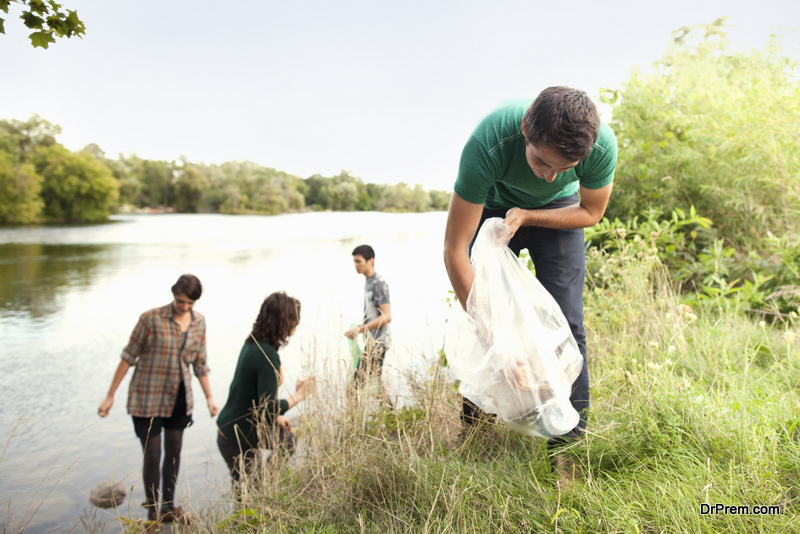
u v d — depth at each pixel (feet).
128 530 8.16
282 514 6.52
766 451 5.17
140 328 10.31
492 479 5.86
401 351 11.75
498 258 6.14
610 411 6.95
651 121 17.56
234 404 9.65
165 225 168.35
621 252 12.35
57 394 17.26
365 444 7.55
